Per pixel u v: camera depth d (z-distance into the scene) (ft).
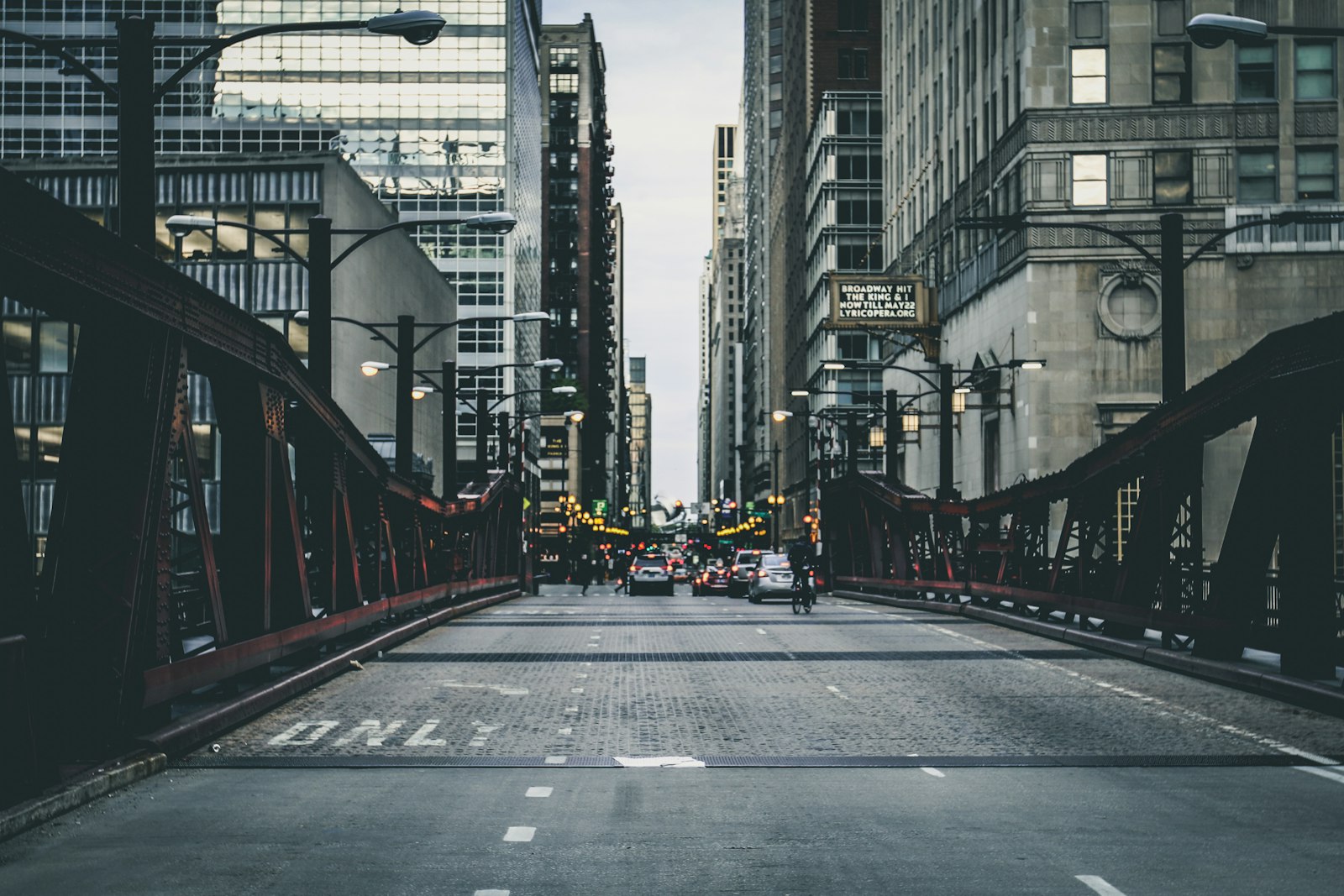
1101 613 74.74
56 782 31.81
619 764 37.86
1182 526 65.41
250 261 193.06
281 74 355.36
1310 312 160.56
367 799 32.55
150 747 37.04
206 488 179.22
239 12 352.69
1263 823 29.55
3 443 28.55
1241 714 48.49
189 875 24.76
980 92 192.13
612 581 403.34
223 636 43.86
